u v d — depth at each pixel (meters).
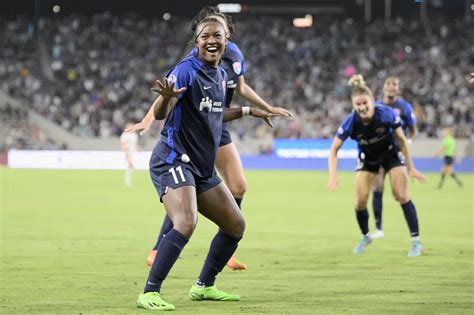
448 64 84.88
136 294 13.30
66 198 38.69
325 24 97.00
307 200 38.22
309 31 95.12
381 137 18.69
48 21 95.62
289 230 25.05
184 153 11.94
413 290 13.84
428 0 104.31
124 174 63.09
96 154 73.25
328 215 30.53
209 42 12.04
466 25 93.12
